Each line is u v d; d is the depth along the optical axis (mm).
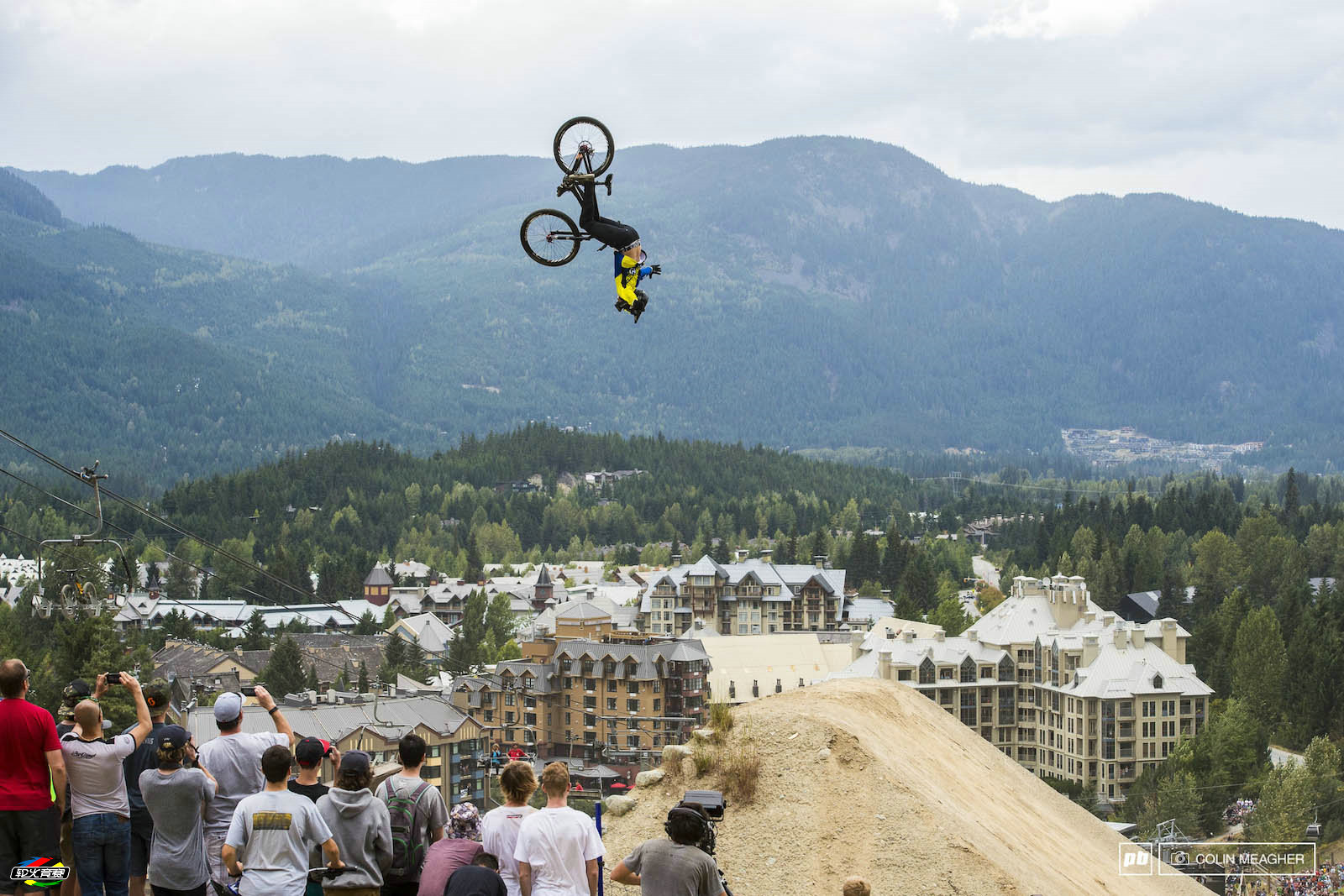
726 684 150125
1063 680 122438
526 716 135125
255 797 19297
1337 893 83875
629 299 25875
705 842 18734
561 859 19359
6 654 105125
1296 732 126750
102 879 20719
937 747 31422
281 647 154375
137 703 21500
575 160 26078
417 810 20703
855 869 23953
